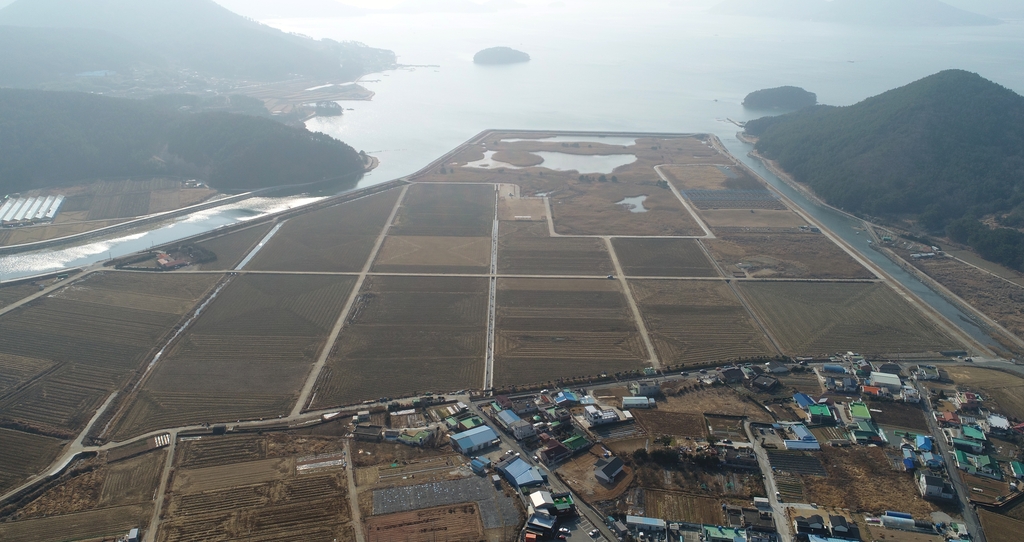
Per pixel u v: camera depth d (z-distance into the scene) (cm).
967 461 7969
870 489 7588
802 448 8262
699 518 7138
